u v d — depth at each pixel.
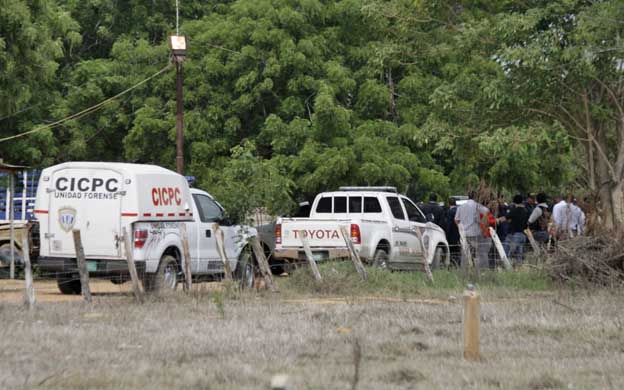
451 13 84.75
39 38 89.75
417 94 103.81
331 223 75.12
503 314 52.25
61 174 64.12
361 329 46.31
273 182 75.25
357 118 103.75
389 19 87.62
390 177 97.38
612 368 36.06
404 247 80.50
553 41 73.88
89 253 63.38
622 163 75.75
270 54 104.06
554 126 75.00
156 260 63.66
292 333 44.44
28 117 101.81
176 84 102.44
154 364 35.94
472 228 75.06
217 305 53.88
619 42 72.25
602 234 68.56
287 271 77.75
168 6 118.44
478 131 80.69
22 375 33.34
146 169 64.62
